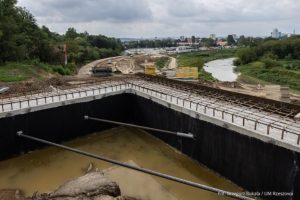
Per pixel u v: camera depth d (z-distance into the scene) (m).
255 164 17.91
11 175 21.05
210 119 20.91
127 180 20.22
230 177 19.91
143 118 29.59
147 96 28.30
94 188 16.28
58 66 56.56
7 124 22.91
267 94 34.22
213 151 21.11
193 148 22.97
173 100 25.95
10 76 41.00
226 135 19.84
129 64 84.81
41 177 20.77
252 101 24.38
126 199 17.27
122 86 31.75
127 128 30.81
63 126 26.30
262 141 17.27
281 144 16.17
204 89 29.14
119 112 30.66
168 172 21.50
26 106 24.36
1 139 22.77
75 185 16.70
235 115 19.48
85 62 90.94
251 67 105.69
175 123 24.72
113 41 156.75
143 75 39.06
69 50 84.75
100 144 26.39
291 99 32.78
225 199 18.08
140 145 26.20
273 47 129.38
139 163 22.83
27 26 66.19
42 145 25.05
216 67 119.94
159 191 18.95
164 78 34.44
